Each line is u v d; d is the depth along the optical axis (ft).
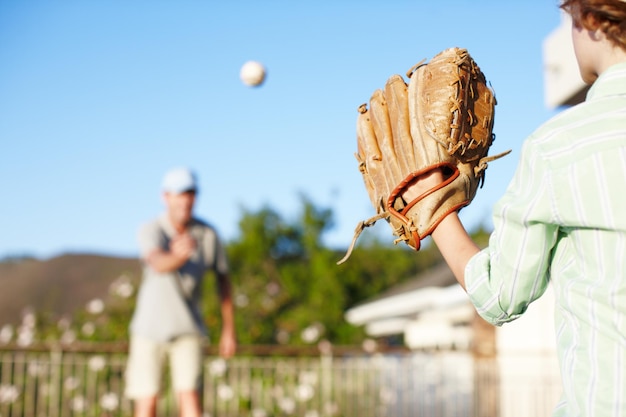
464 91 6.44
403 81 6.78
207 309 47.73
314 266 79.71
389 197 6.47
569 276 5.57
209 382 35.81
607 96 5.57
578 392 5.42
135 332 23.35
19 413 34.24
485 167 6.48
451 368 41.01
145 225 23.59
